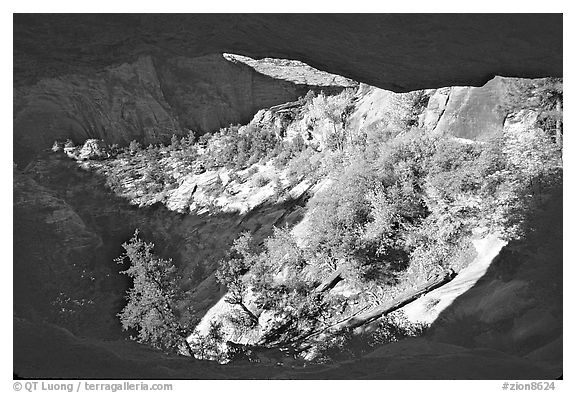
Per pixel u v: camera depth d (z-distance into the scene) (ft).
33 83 30.83
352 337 31.50
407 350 30.09
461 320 30.40
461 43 22.66
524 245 30.81
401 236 32.63
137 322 32.04
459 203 32.19
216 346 32.32
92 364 24.73
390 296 31.99
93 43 26.99
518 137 32.07
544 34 22.79
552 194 31.27
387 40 22.75
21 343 24.70
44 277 30.89
